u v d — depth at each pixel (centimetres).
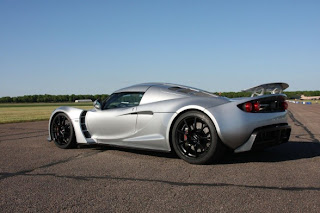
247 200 226
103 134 451
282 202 221
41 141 582
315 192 245
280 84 402
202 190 251
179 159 385
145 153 430
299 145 505
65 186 268
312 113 1684
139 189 256
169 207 213
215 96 382
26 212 207
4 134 720
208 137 349
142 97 416
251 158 388
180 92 396
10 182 283
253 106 351
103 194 244
